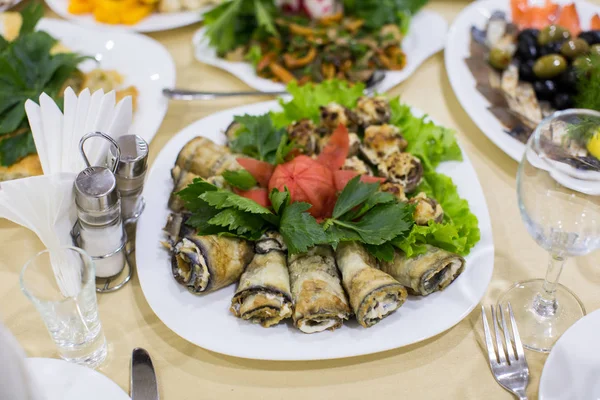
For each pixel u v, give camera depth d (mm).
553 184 896
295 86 1254
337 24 1522
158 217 1068
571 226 894
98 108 967
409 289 982
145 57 1441
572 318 980
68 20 1580
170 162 1166
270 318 914
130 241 1082
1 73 1249
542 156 884
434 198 1103
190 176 1095
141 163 967
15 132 1222
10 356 626
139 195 1042
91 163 938
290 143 1091
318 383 906
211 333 909
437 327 922
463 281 980
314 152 1144
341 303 907
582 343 876
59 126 945
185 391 892
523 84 1408
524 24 1578
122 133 1008
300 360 896
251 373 916
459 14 1585
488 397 889
